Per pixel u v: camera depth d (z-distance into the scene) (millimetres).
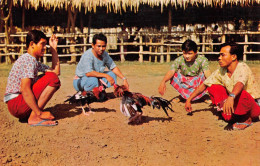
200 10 17234
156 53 14195
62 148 3922
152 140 4184
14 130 4570
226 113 4262
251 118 4641
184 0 13281
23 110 4789
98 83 6102
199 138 4230
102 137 4301
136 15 17906
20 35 14258
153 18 17797
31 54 4754
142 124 4871
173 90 7586
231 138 4199
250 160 3492
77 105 6102
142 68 12344
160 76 10156
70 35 14094
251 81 4566
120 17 18109
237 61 4500
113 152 3789
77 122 4977
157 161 3541
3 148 3883
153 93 7199
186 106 5012
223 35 13984
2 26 15477
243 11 16625
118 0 13242
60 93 7277
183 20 17609
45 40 4785
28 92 4605
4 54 13898
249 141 4051
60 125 4824
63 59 16109
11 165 3439
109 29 18438
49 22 18094
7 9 16188
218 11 17016
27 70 4586
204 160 3539
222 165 3404
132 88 7844
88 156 3688
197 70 5969
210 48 16844
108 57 6301
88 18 18500
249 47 16406
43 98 4812
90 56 6094
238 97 4391
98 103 6254
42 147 3949
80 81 6207
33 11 17781
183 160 3553
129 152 3791
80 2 13297
